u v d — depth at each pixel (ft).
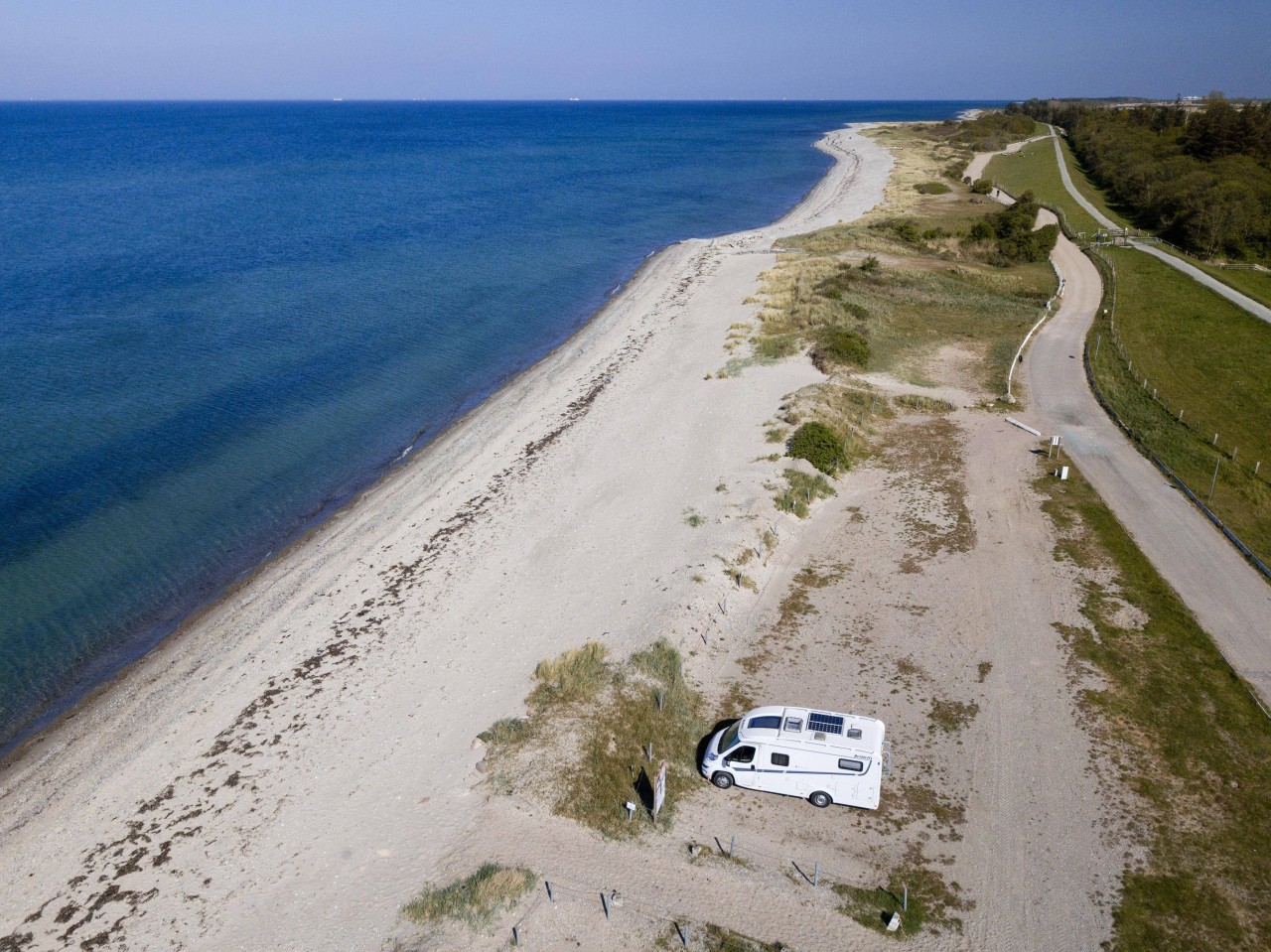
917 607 89.76
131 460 130.62
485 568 102.32
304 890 60.08
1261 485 112.27
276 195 389.80
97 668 89.66
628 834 63.10
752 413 138.00
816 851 61.52
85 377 160.25
